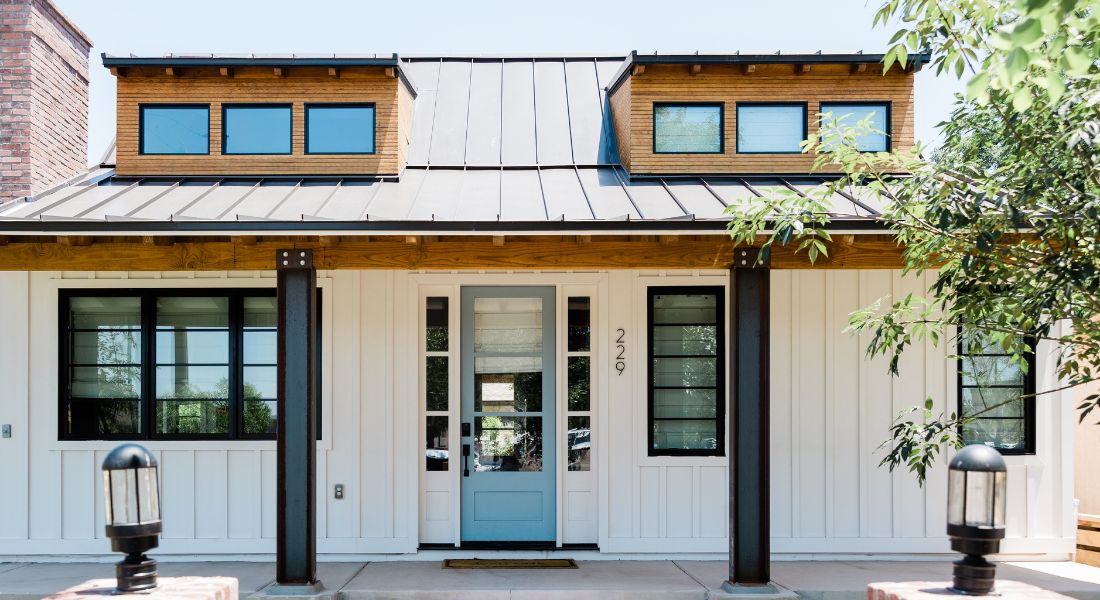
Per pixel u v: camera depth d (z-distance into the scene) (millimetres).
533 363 8758
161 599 4188
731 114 9336
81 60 10547
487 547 8547
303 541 6789
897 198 5844
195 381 8453
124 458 4355
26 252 6805
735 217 6328
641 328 8516
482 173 9453
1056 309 5246
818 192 6051
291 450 6812
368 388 8430
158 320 8469
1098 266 5051
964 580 4016
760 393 6867
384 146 9172
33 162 9133
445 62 11688
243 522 8312
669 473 8438
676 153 9242
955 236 5531
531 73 11484
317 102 9273
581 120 10445
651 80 9273
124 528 4305
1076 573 7879
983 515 3973
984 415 8461
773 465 8383
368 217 6617
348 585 7195
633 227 6586
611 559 8305
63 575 7684
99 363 8430
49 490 8289
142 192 8438
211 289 8461
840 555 8367
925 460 6242
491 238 6859
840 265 6828
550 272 8602
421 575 7574
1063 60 3195
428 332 8664
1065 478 8391
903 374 8445
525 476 8688
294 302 6863
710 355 8547
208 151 9297
